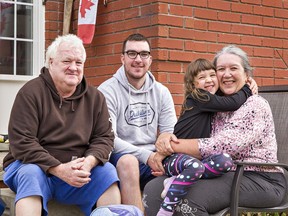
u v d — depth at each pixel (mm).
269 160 3523
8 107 5195
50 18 5301
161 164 3576
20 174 3408
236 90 3613
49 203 3688
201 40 4824
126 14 4836
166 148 3529
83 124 3643
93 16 4941
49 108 3574
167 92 4102
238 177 3363
